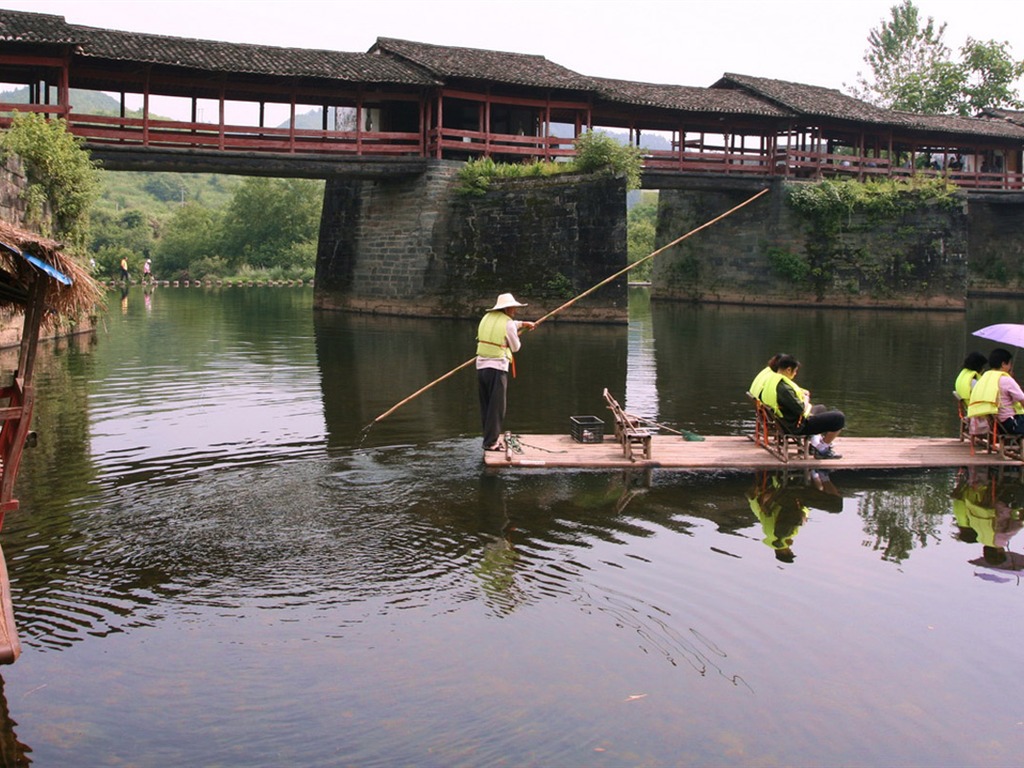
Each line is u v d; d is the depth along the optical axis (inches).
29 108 989.2
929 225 1537.9
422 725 194.1
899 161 1808.6
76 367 703.1
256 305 1488.7
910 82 2442.2
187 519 324.2
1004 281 1855.3
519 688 209.2
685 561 289.4
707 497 361.7
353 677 213.5
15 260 253.6
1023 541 312.7
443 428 482.0
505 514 335.0
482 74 1220.5
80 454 419.2
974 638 237.0
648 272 2463.1
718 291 1684.3
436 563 285.0
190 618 243.8
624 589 266.1
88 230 952.3
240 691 207.0
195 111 1159.0
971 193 1721.2
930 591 267.6
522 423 498.9
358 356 793.6
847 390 640.4
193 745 186.7
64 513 329.4
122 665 218.2
